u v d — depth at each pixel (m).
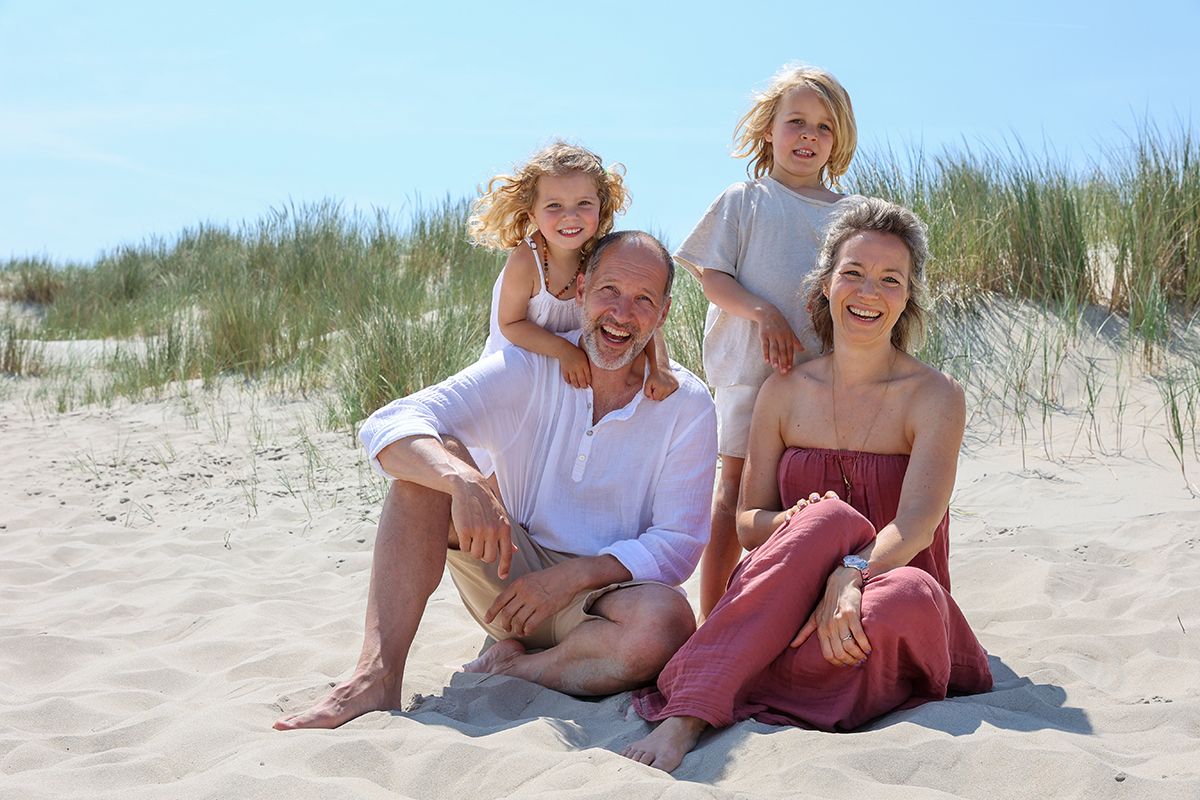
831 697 2.86
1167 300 6.87
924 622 2.77
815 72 3.90
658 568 3.27
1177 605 3.62
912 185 7.77
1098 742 2.58
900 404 3.23
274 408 8.34
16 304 15.60
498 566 3.27
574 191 3.96
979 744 2.48
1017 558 4.27
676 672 2.86
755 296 3.79
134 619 4.20
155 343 11.02
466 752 2.57
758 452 3.45
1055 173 7.62
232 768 2.47
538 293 4.04
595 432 3.41
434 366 7.61
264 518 5.70
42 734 2.88
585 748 2.74
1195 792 2.24
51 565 5.05
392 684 3.00
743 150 4.13
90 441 7.70
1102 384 6.34
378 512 5.67
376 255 11.90
